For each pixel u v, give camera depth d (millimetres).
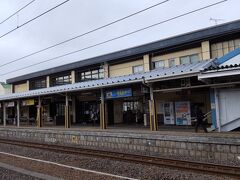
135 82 18812
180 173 10109
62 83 35625
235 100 15945
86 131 18969
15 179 9320
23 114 41281
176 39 22953
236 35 20281
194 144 13258
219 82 16344
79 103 33562
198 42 22125
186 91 20641
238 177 9219
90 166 11953
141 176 9945
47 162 12445
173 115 22688
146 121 23766
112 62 28938
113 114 29172
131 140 15898
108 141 17141
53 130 21859
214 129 16656
